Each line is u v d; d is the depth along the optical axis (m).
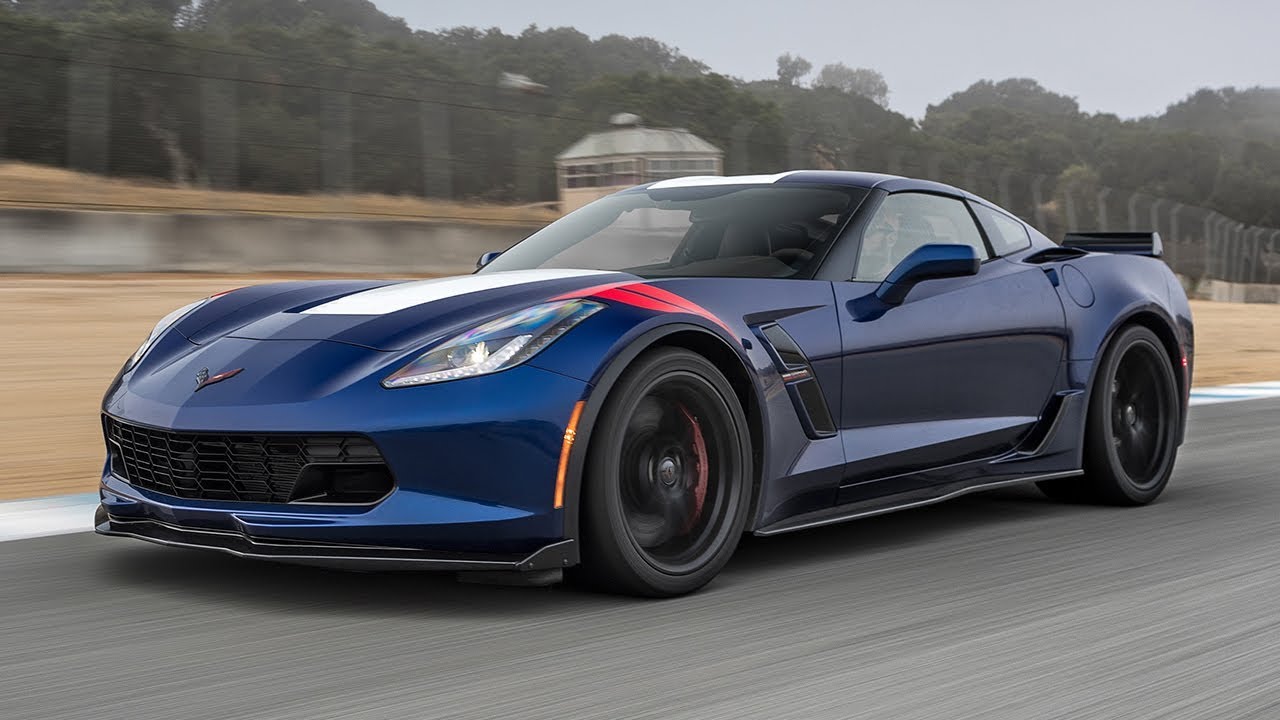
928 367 3.29
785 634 2.36
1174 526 3.58
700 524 2.72
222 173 16.38
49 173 15.19
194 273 15.28
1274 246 29.52
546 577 2.48
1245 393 8.34
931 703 1.94
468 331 2.55
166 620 2.45
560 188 18.05
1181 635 2.36
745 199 3.47
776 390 2.87
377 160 17.25
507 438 2.41
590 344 2.52
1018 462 3.62
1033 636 2.36
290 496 2.47
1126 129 68.44
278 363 2.57
